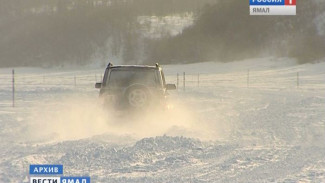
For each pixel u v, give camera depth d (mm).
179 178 26094
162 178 26078
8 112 68625
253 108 75000
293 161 31078
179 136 39781
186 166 29531
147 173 27484
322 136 42688
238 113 65812
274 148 36344
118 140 38406
